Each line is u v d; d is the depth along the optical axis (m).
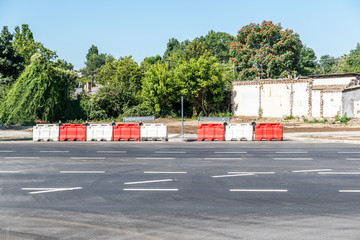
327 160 14.16
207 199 8.17
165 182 10.05
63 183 9.95
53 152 17.02
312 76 38.00
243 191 8.93
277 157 15.02
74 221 6.64
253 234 5.89
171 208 7.46
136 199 8.20
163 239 5.69
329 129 29.50
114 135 23.36
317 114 37.00
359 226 6.28
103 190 9.10
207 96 42.56
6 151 17.47
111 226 6.34
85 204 7.80
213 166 12.77
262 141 22.41
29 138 24.81
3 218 6.84
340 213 7.06
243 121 38.00
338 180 10.27
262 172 11.55
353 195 8.49
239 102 42.03
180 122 37.44
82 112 40.81
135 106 41.88
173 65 51.94
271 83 39.94
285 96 39.12
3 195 8.61
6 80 43.38
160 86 39.44
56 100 37.41
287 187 9.37
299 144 20.48
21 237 5.82
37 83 36.31
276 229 6.13
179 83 39.69
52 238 5.77
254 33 49.16
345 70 72.06
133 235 5.88
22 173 11.48
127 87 47.06
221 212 7.16
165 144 20.80
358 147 18.80
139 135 23.19
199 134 23.14
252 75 47.91
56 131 23.47
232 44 50.59
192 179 10.46
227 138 23.02
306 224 6.39
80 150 17.81
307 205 7.64
